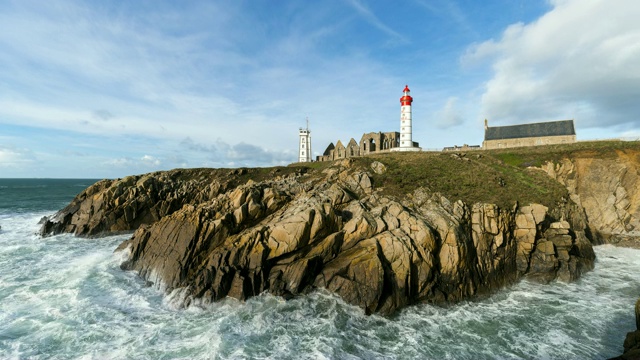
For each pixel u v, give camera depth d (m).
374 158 51.66
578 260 33.78
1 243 43.34
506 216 33.31
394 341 21.78
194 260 29.28
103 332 21.53
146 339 20.89
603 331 23.42
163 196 56.91
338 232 29.16
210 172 73.06
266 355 19.64
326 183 41.75
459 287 27.55
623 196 46.09
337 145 86.31
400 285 25.83
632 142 51.69
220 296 25.78
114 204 50.78
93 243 43.41
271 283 26.83
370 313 24.64
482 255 30.69
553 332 23.20
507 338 22.42
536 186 44.03
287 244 27.59
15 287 28.00
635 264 36.59
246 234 28.53
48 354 19.03
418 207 34.47
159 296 27.38
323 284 27.03
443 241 28.98
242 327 22.64
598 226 46.59
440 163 48.69
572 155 52.28
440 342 21.81
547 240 33.50
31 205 86.44
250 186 36.41
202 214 31.47
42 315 23.39
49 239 45.66
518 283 31.50
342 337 21.92
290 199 36.38
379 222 29.92
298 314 24.38
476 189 39.00
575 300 28.09
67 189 166.00
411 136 79.44
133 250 33.19
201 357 19.08
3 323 22.12
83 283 29.11
